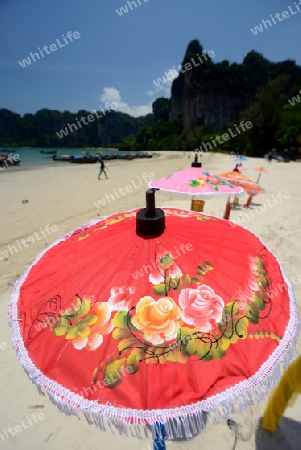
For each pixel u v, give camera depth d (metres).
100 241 1.95
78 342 1.39
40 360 1.38
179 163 34.84
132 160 42.41
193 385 1.23
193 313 1.46
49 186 17.30
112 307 1.48
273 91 42.59
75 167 30.42
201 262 1.73
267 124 41.06
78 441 3.08
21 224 9.87
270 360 1.35
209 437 3.05
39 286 1.78
